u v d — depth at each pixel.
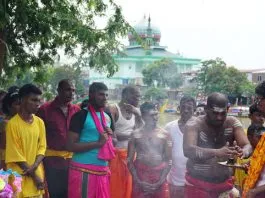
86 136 4.43
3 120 4.88
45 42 6.39
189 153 3.77
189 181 3.94
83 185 4.38
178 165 5.00
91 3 6.11
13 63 6.77
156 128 4.84
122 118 5.38
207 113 3.80
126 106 5.40
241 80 20.02
